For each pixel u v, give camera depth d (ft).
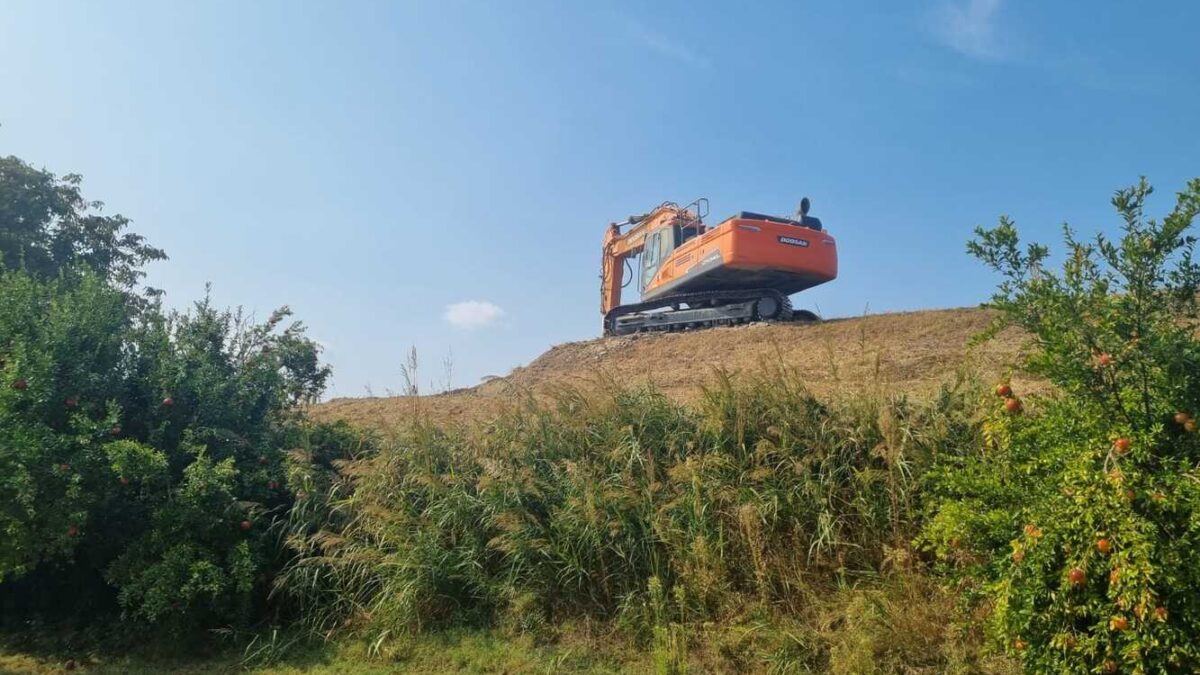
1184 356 14.34
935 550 18.75
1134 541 13.19
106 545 24.85
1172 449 14.67
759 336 78.43
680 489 22.75
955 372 25.18
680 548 21.45
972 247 16.35
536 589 22.70
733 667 19.11
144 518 24.90
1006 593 14.65
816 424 23.29
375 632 23.31
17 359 22.81
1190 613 13.32
